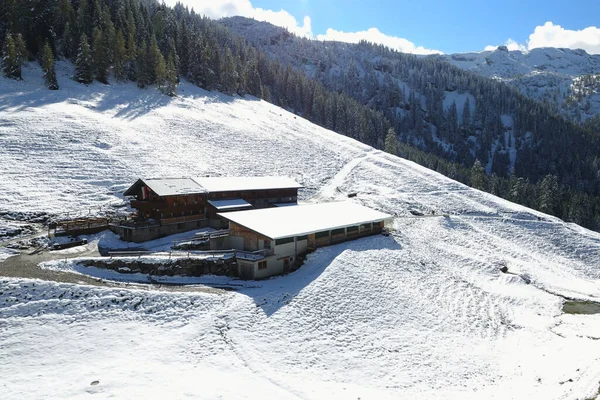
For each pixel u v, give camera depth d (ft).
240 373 76.18
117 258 117.70
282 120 377.09
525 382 84.48
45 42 310.65
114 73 334.44
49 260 116.88
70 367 74.23
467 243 191.93
